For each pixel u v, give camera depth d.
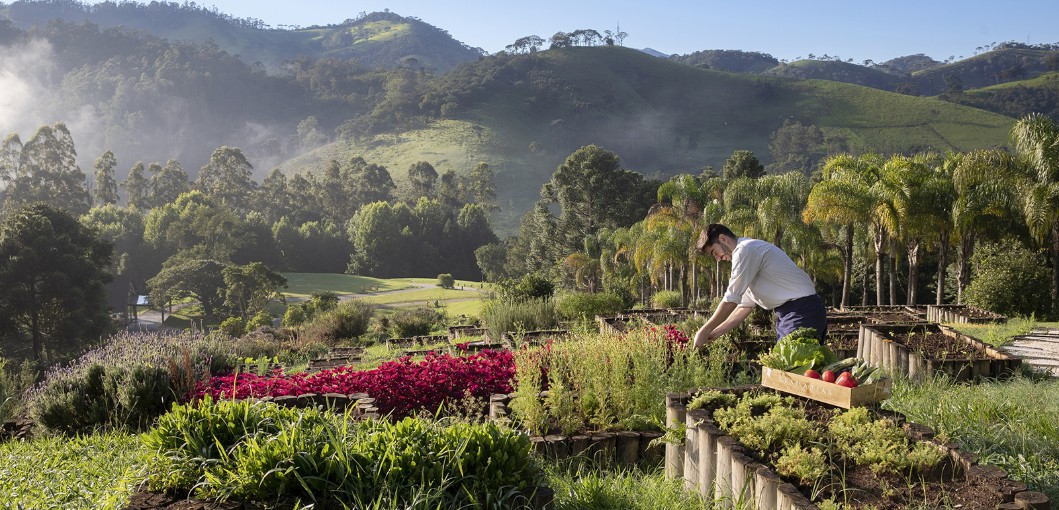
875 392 3.97
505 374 6.48
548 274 61.19
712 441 3.68
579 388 5.48
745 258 4.59
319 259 105.44
